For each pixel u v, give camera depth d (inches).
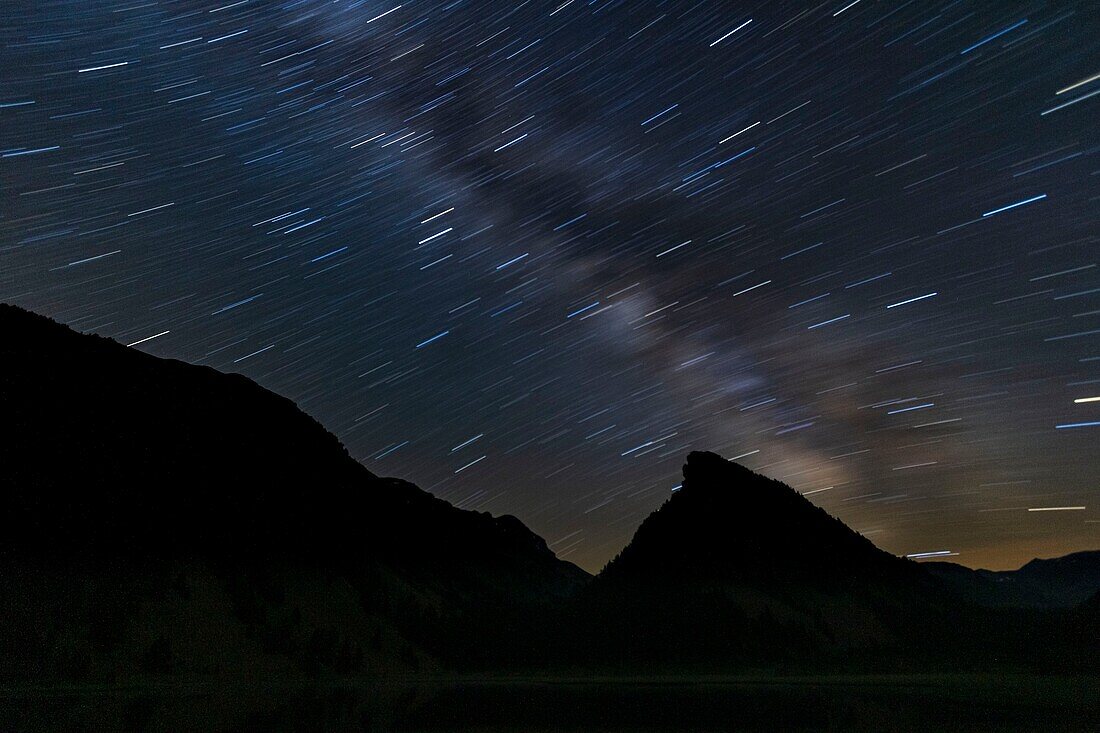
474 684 2009.1
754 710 1210.6
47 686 1456.7
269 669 1916.8
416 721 1007.0
